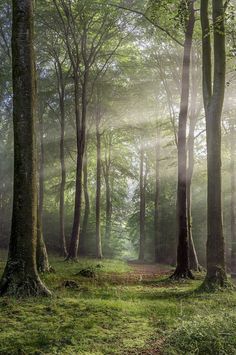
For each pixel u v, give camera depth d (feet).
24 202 32.83
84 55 81.76
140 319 26.86
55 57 92.73
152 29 73.46
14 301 29.22
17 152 33.06
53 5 79.20
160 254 137.49
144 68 94.27
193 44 75.87
